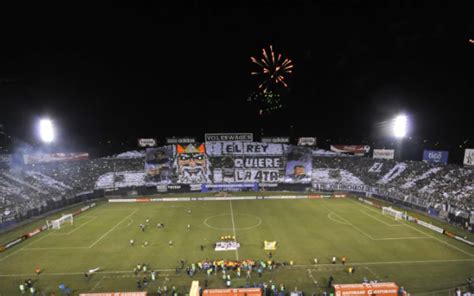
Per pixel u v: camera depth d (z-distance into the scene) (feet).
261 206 261.65
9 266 146.82
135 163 344.69
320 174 339.98
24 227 206.08
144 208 259.39
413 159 370.32
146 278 133.28
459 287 121.08
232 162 349.00
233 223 211.00
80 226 208.33
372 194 289.53
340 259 149.38
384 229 193.88
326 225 203.82
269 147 358.02
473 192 225.35
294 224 207.10
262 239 178.60
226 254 157.28
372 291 110.52
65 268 144.05
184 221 217.77
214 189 331.98
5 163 275.59
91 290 124.47
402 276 131.75
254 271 138.51
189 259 151.94
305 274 135.23
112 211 249.96
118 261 150.82
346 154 359.46
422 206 232.12
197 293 80.94
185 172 340.59
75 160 306.76
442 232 184.24
